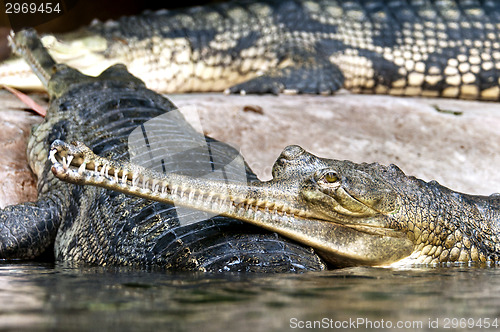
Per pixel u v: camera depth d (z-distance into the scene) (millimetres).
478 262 9586
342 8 20219
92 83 13391
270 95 17656
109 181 7395
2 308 5641
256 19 19859
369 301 6078
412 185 9312
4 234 10547
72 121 12188
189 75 19562
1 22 21578
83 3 28891
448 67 19953
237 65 19844
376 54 19781
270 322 5180
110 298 6078
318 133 14516
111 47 18281
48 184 11812
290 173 8438
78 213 10508
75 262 9617
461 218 9648
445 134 14953
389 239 8758
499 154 14211
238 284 6875
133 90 13266
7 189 12609
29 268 8703
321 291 6527
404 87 20109
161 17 19469
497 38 20172
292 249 8305
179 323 5113
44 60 15164
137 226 8953
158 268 8219
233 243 8211
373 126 15203
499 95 20266
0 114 14211
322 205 8266
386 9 20297
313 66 18797
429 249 9242
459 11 20469
